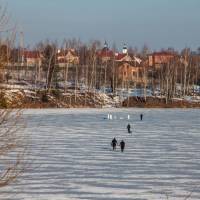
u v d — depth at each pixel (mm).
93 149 86875
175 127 135125
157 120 164375
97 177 59688
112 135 112500
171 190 52125
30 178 56875
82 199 47875
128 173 62375
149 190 52250
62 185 54062
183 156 78000
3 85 25672
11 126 26141
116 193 50625
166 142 97875
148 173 62500
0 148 25734
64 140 100375
